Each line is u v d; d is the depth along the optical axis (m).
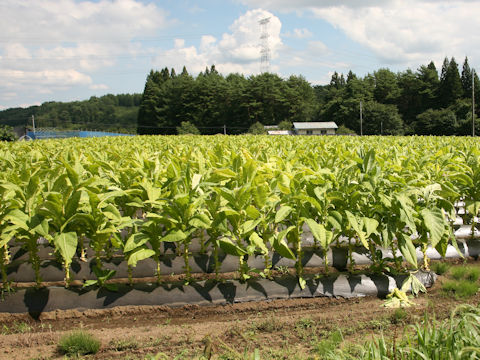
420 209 4.92
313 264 5.43
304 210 4.66
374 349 2.83
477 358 2.61
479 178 6.06
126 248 4.19
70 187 4.20
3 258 4.77
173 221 4.34
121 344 3.58
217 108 98.38
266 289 4.65
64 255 3.93
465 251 6.04
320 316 4.14
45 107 145.88
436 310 4.22
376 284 4.80
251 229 4.30
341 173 5.06
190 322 4.18
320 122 95.81
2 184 4.09
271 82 96.44
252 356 2.95
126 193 4.91
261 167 5.56
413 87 91.88
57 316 4.23
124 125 135.75
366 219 4.51
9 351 3.52
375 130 85.56
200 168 5.56
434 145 11.63
